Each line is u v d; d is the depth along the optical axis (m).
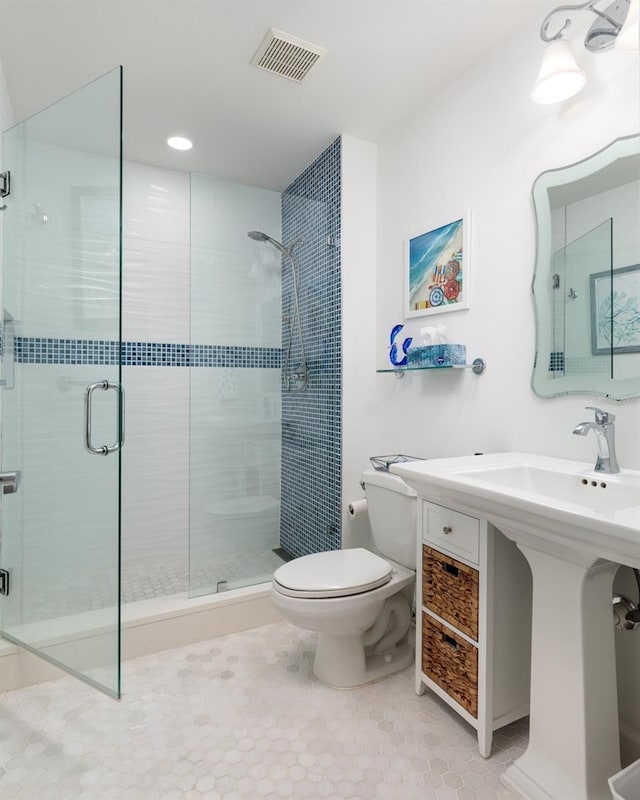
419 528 1.64
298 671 1.83
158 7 1.57
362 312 2.42
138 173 2.69
